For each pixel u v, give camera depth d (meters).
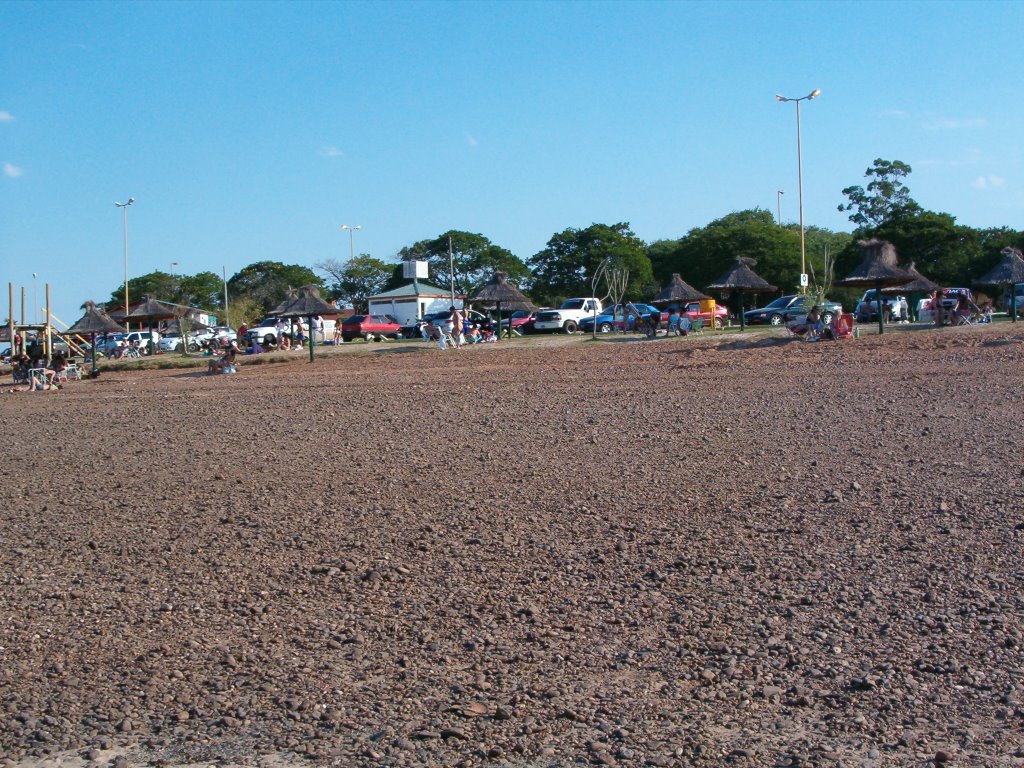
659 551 9.45
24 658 7.52
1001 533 9.34
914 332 32.03
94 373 39.09
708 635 7.35
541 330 49.59
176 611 8.42
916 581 8.19
